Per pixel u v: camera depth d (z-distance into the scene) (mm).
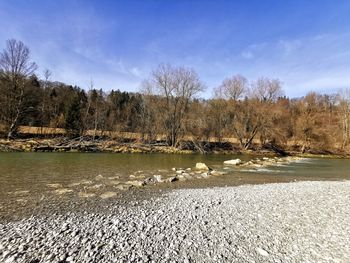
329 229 10227
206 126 57719
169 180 20797
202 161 37844
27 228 9406
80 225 9820
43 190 15930
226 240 8930
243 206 13227
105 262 7082
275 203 14008
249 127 60469
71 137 53594
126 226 9828
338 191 17703
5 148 37969
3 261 6859
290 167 35219
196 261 7426
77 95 68062
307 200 14867
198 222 10578
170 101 56188
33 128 55156
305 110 70938
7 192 15164
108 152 45500
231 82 62906
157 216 11180
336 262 7559
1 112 46531
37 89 56656
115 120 63656
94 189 16703
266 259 7668
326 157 58562
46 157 33000
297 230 10070
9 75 47875
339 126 70188
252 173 27859
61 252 7504
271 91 63812
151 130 57344
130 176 22125
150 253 7742
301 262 7523
